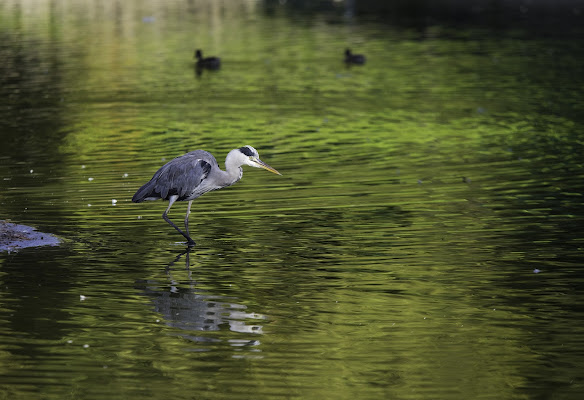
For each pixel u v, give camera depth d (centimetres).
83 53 3931
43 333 1028
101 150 2127
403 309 1112
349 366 945
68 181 1809
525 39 4172
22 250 1342
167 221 1394
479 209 1588
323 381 908
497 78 3166
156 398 869
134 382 905
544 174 1855
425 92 2933
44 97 2894
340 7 5919
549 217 1530
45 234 1424
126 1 6581
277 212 1584
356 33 4553
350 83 3133
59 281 1208
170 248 1373
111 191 1727
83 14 5659
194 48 4106
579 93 2853
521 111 2591
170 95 2925
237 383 903
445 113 2583
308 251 1355
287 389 891
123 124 2456
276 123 2459
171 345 998
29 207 1600
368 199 1667
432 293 1170
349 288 1191
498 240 1401
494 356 971
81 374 923
